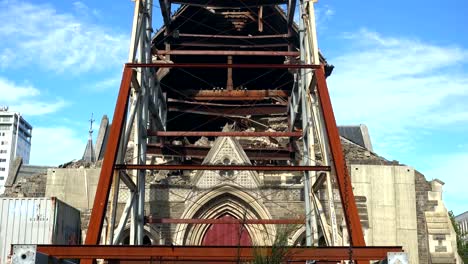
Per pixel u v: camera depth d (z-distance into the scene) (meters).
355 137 38.44
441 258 25.78
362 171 26.80
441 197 26.83
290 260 12.02
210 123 32.38
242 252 12.25
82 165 27.70
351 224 15.00
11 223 21.23
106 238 17.84
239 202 25.75
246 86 32.59
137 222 19.58
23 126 187.88
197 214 25.52
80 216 25.88
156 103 22.83
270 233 24.58
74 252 12.43
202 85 32.22
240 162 25.73
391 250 12.58
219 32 29.55
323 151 18.64
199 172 25.75
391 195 26.61
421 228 26.36
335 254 12.49
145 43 20.23
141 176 20.02
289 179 26.06
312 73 18.94
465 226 98.25
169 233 24.89
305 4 20.30
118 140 15.95
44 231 21.17
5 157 175.88
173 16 27.91
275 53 21.97
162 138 25.17
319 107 18.72
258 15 27.78
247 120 29.34
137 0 18.92
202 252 12.41
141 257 12.48
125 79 17.12
